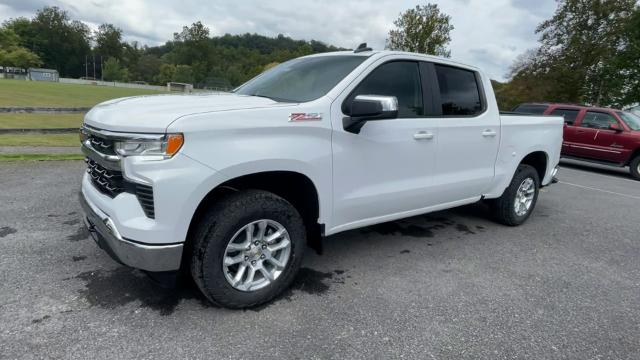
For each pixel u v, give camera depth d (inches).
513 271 145.0
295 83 133.4
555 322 112.0
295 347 94.6
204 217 100.7
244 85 158.4
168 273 98.3
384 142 128.8
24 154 299.6
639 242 187.6
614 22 960.9
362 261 146.2
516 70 1221.1
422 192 145.1
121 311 104.7
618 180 394.3
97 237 105.9
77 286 115.6
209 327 100.2
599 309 120.6
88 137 109.6
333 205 120.3
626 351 100.8
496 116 171.8
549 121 202.5
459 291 126.8
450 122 150.3
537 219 218.1
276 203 107.5
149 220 92.4
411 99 139.8
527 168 193.6
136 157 90.1
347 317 108.4
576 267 152.3
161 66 5007.4
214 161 94.3
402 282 130.8
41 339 91.7
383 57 132.5
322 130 112.7
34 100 1160.8
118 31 5319.9
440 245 167.2
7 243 141.2
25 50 4165.8
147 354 89.0
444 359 93.6
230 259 103.8
